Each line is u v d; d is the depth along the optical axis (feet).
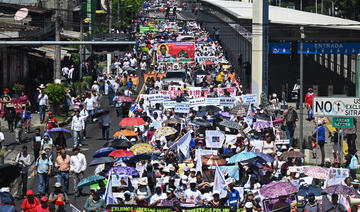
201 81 223.51
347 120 123.54
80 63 238.68
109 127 161.17
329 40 229.25
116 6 450.30
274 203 80.84
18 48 207.10
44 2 343.26
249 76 246.88
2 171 88.94
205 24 467.11
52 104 180.65
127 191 84.79
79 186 83.35
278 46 229.45
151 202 83.71
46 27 239.09
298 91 198.70
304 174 95.55
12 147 138.92
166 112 146.30
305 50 230.27
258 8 228.22
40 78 236.63
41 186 99.19
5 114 155.84
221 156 103.86
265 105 184.96
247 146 111.55
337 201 83.41
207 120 128.06
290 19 249.14
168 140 117.08
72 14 368.07
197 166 97.04
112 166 95.45
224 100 148.56
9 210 72.38
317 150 134.31
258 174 94.73
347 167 115.55
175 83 207.00
